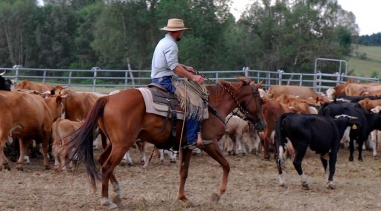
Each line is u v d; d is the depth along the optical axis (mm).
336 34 65812
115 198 10086
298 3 65000
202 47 52531
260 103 11109
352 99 23016
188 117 9828
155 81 10070
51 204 10109
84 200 10492
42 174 13477
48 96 16531
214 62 54844
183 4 52094
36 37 63844
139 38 53938
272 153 19109
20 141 14117
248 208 10500
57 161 14023
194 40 50500
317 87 32094
